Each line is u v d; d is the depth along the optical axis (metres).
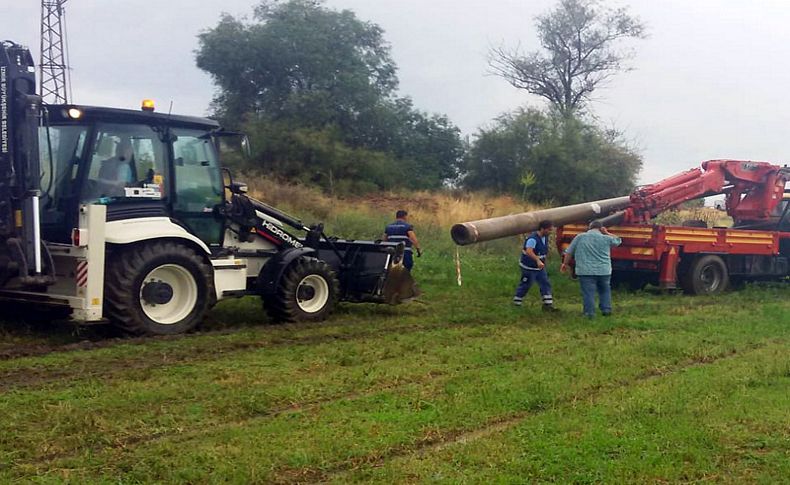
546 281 12.82
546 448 5.61
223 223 10.63
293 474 5.14
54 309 9.67
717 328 10.95
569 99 45.47
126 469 5.14
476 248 20.98
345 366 8.20
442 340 9.73
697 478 5.17
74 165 9.28
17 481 4.88
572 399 7.02
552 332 10.52
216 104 39.34
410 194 34.50
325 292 11.39
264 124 34.94
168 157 10.00
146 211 9.74
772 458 5.54
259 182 27.77
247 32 38.28
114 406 6.43
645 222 15.73
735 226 18.00
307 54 37.69
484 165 38.34
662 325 11.20
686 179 16.36
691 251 15.59
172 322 9.66
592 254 11.98
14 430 5.77
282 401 6.81
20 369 7.65
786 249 17.50
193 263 9.81
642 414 6.48
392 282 12.04
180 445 5.60
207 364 8.08
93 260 8.92
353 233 22.11
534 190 35.94
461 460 5.37
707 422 6.29
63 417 6.04
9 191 8.65
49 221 9.30
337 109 38.12
